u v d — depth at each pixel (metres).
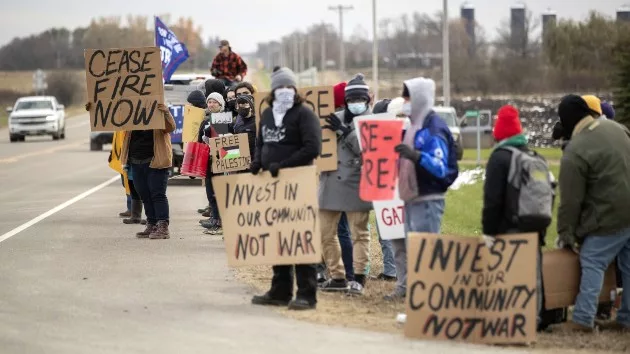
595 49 105.56
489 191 11.72
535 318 11.66
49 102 70.44
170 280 14.98
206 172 20.05
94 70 18.53
